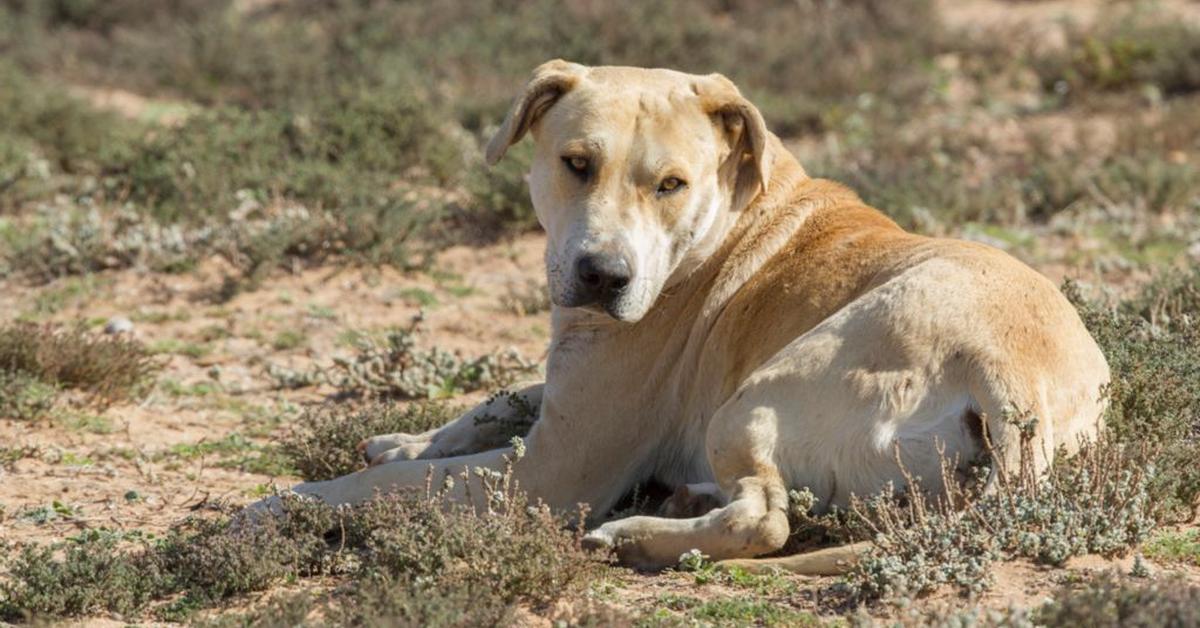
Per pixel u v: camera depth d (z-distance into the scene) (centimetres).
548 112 848
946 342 737
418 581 665
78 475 963
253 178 1736
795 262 840
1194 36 2439
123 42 2817
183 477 970
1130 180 1812
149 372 1220
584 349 848
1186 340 988
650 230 815
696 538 730
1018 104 2370
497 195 1680
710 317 852
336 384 1228
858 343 750
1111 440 754
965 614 604
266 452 1028
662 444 862
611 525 750
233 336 1366
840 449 743
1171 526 761
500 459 828
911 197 1733
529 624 652
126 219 1639
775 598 684
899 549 683
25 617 689
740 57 2609
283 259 1554
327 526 770
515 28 2714
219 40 2639
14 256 1558
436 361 1223
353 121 1873
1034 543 690
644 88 838
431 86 2425
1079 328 786
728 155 862
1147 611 590
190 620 670
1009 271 775
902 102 2378
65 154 1961
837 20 2766
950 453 727
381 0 2962
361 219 1580
